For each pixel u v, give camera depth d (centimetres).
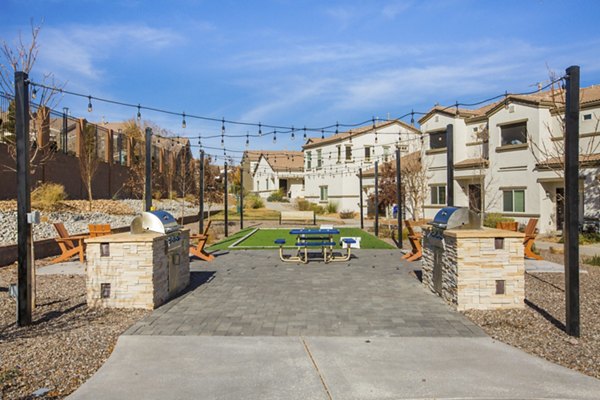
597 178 1728
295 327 607
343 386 418
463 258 686
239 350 517
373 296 791
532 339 556
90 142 2428
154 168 3462
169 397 399
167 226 790
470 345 533
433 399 393
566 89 584
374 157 3581
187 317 656
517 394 403
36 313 677
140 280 703
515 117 2094
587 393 405
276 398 396
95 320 639
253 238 1877
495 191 2214
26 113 624
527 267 1088
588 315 664
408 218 2855
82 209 2106
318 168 3638
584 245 1583
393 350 516
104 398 397
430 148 2655
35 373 455
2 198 1838
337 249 1486
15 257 1127
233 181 5659
